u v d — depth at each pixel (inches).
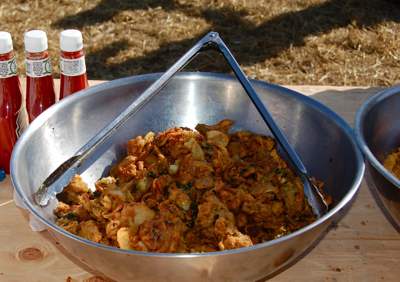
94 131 54.0
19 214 50.4
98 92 52.1
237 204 46.5
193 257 29.7
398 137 54.4
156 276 32.3
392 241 48.9
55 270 43.5
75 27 176.1
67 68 55.7
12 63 52.9
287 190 49.4
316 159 51.6
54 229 31.5
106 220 45.0
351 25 183.8
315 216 46.6
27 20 178.2
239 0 202.4
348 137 46.0
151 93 48.0
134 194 49.8
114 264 32.0
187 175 50.2
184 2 200.1
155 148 55.4
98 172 54.7
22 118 56.2
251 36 175.6
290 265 45.1
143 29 177.8
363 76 153.0
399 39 176.2
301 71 155.8
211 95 59.1
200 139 54.2
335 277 44.0
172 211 45.7
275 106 55.6
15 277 42.4
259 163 53.6
